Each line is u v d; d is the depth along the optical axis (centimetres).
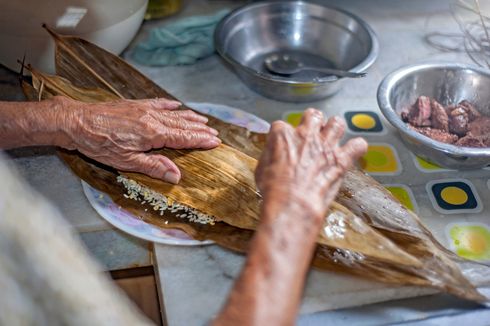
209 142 94
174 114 94
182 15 144
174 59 128
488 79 111
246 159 93
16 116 87
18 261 48
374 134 111
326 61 131
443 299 83
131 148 88
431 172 104
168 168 90
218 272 84
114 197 92
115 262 88
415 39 139
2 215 48
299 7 132
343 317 80
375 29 142
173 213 90
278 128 70
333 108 118
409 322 80
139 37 136
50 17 103
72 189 97
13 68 117
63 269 51
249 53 132
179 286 82
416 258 81
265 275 56
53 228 52
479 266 84
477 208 97
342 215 84
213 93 121
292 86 111
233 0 151
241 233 87
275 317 53
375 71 129
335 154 70
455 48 136
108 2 105
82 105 90
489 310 81
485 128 105
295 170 65
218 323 54
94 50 111
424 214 96
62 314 50
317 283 83
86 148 89
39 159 103
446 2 153
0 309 48
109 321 52
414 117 108
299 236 59
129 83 110
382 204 89
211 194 90
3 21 103
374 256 79
